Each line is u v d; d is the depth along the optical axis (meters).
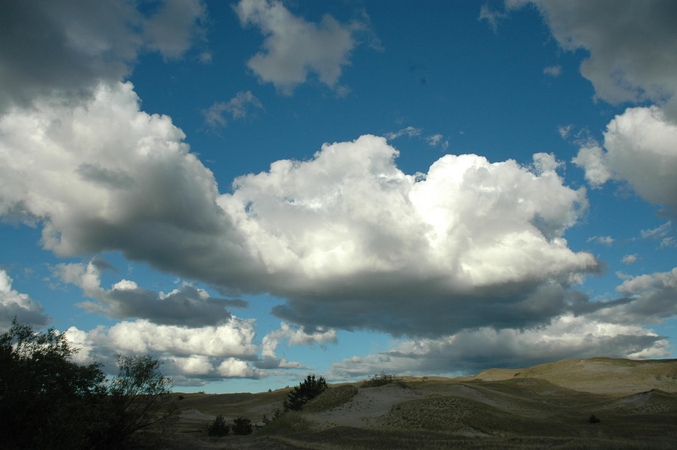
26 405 20.83
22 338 22.11
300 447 36.12
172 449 31.34
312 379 82.06
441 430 50.03
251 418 109.56
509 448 32.81
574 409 76.44
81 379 23.83
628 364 159.12
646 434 44.16
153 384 26.94
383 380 89.00
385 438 41.97
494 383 120.19
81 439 21.25
